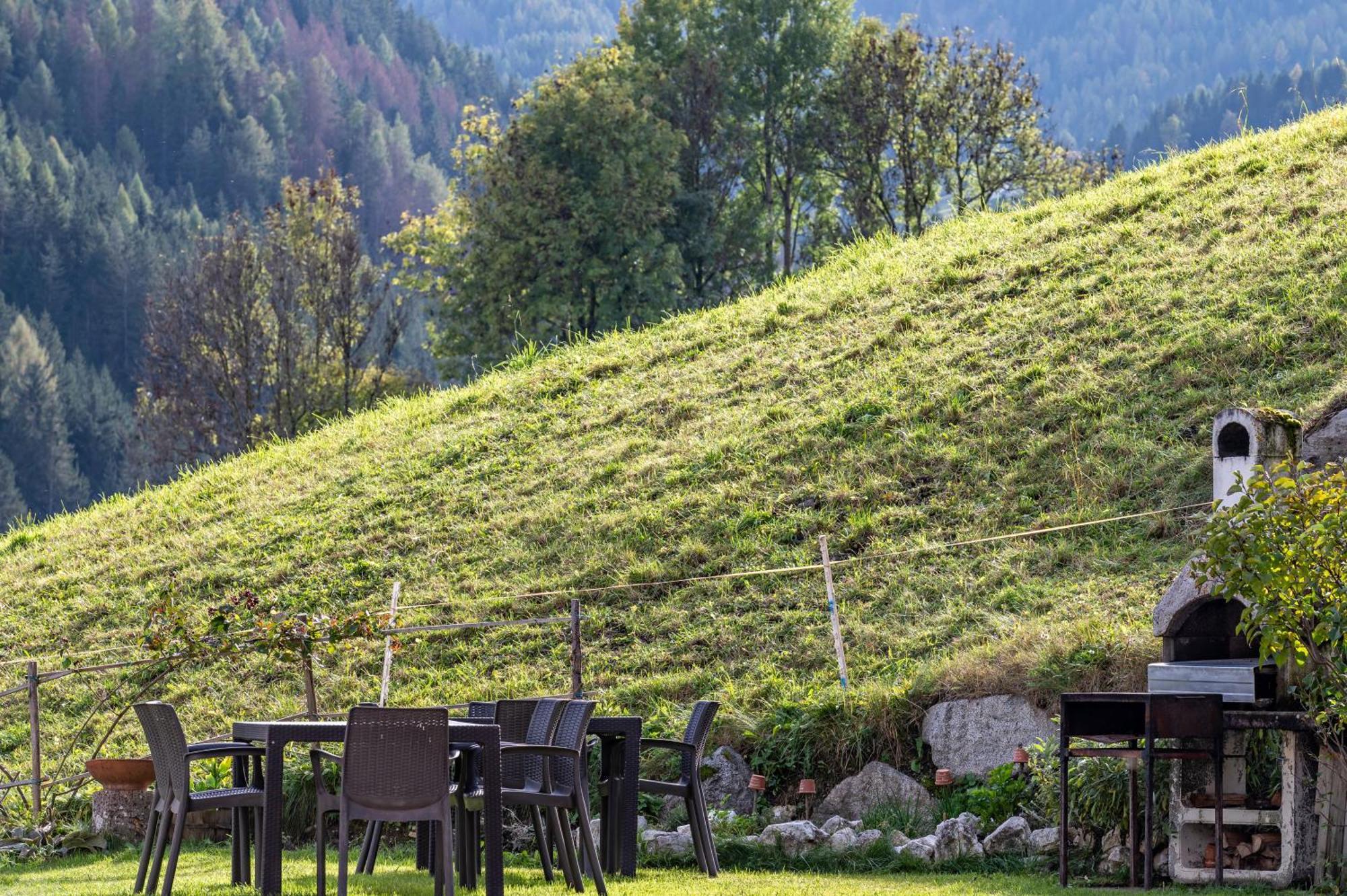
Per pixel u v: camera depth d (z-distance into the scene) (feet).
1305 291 67.05
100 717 62.85
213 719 59.11
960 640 48.60
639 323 175.01
